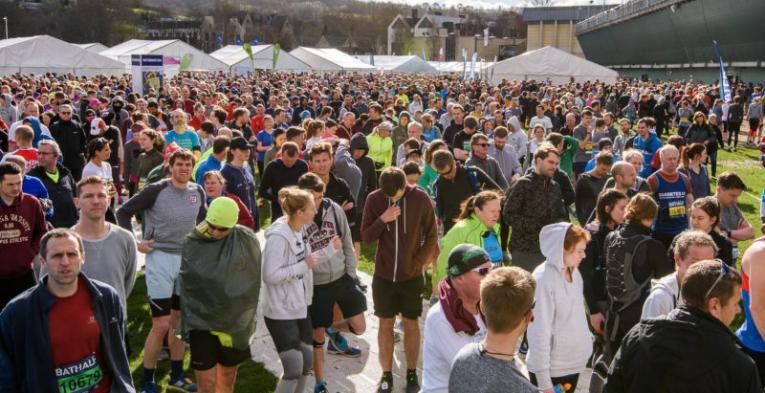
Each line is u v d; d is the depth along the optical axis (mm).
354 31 145000
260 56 45656
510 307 2562
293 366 4480
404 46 125500
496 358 2602
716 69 47906
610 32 69750
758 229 10961
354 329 5355
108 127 11438
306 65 47625
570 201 7023
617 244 4480
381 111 13195
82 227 4363
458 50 125938
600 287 4816
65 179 6477
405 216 5133
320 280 5168
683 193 6789
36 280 5094
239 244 4262
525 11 99562
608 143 9922
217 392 4547
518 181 6004
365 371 5680
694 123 16047
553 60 35000
